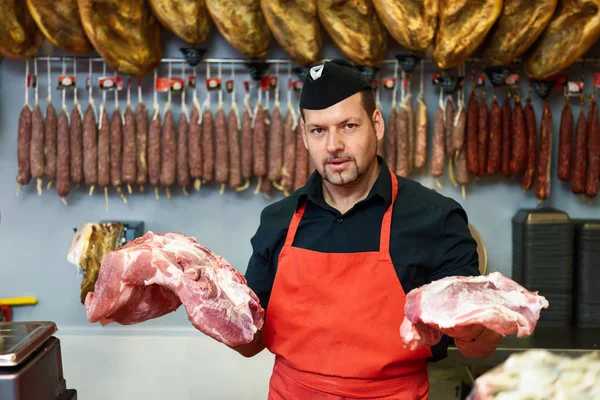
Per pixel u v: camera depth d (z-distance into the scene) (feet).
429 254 6.40
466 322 4.82
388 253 6.34
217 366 11.78
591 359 3.93
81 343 12.16
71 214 12.41
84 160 11.55
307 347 6.41
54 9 10.56
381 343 6.20
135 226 11.66
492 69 11.23
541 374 3.92
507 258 12.27
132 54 10.80
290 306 6.53
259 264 7.06
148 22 10.94
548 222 11.09
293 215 6.88
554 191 12.20
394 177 6.81
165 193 12.40
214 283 5.41
